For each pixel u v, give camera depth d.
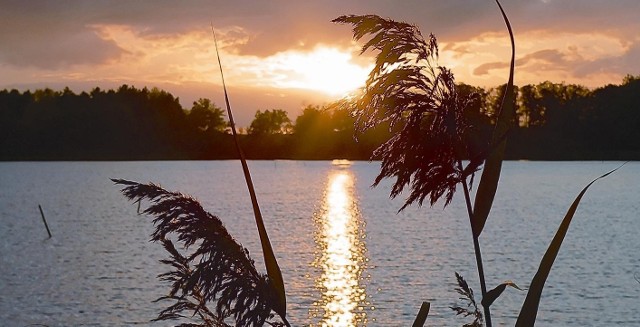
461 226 79.44
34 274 48.47
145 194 3.18
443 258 55.47
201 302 3.34
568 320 34.50
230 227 78.44
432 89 3.46
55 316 35.81
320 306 37.50
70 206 107.31
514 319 31.73
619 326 33.12
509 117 3.56
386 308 36.56
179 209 3.15
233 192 136.50
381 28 3.49
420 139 3.44
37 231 75.88
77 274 48.06
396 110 3.46
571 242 65.50
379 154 3.53
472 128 3.52
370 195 130.12
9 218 89.69
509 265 51.91
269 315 3.13
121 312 36.16
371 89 3.49
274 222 83.88
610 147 163.12
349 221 85.94
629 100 164.38
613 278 45.31
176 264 3.21
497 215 91.75
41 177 186.88
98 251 60.12
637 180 174.12
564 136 162.38
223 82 3.52
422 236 70.50
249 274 3.14
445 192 3.52
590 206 105.31
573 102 164.75
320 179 183.75
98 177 186.25
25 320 35.06
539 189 139.50
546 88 162.50
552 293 40.81
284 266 51.31
